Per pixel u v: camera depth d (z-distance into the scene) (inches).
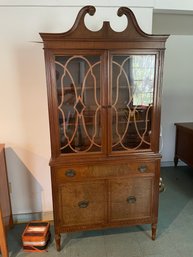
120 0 70.3
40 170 80.7
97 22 71.3
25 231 71.1
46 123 77.0
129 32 57.7
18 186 81.0
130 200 68.7
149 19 73.2
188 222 82.0
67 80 60.6
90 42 57.2
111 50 58.5
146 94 64.4
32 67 72.2
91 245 71.4
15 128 76.3
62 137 63.8
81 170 64.5
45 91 74.4
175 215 86.3
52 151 63.2
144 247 70.2
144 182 68.4
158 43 59.6
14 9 67.6
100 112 63.1
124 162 65.5
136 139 67.1
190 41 120.1
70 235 76.1
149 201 70.1
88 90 61.9
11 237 75.6
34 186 81.9
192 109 130.0
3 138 76.6
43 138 78.1
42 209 84.3
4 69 71.5
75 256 67.1
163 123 129.8
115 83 62.2
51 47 56.2
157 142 66.8
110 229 79.0
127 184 67.7
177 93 126.8
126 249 69.4
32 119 76.2
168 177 119.6
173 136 132.4
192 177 119.6
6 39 69.5
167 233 76.3
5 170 75.5
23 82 73.1
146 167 67.2
